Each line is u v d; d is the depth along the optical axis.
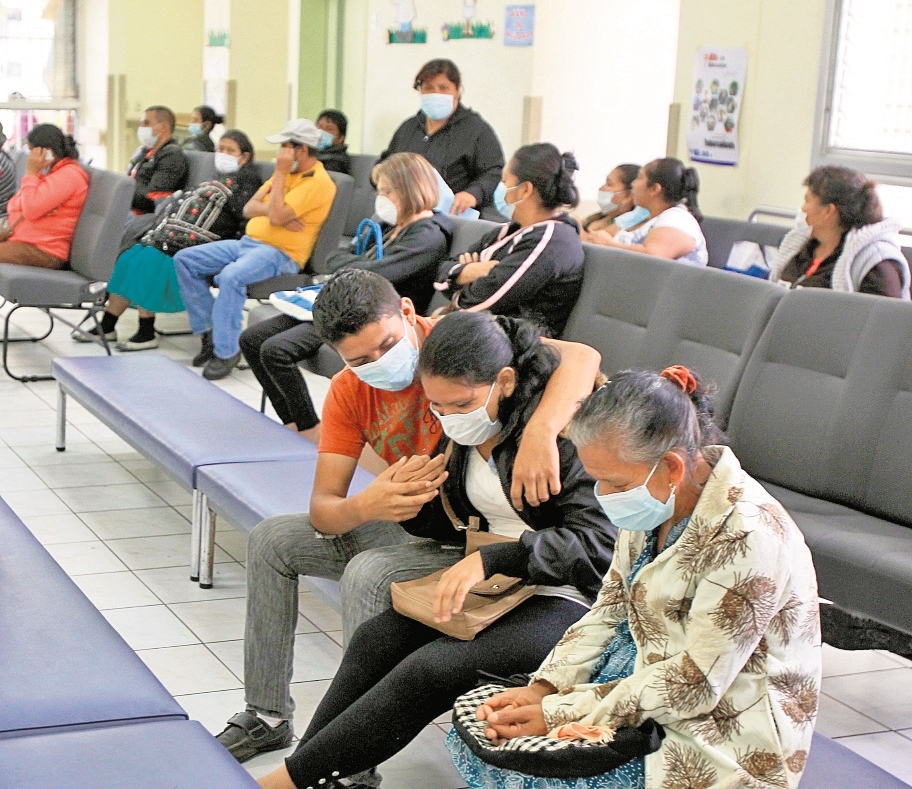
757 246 5.28
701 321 3.61
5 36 11.39
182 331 7.44
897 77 5.63
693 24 6.52
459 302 4.13
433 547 2.63
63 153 6.50
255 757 2.75
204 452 3.65
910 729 3.09
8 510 2.99
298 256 6.33
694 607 1.86
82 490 4.57
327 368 4.84
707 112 6.47
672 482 1.88
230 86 10.22
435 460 2.55
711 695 1.83
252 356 4.98
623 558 2.07
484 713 2.09
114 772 1.89
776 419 3.34
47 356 6.59
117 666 2.24
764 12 6.11
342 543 2.78
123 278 6.59
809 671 1.90
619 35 7.53
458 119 6.68
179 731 2.05
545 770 1.93
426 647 2.27
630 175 5.98
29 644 2.28
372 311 2.49
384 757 2.28
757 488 1.90
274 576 2.72
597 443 1.88
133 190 6.19
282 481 3.40
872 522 3.09
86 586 3.69
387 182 4.72
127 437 4.05
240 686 3.11
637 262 3.89
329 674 3.22
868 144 5.80
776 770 1.85
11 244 6.37
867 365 3.17
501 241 4.24
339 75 10.70
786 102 6.06
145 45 11.53
